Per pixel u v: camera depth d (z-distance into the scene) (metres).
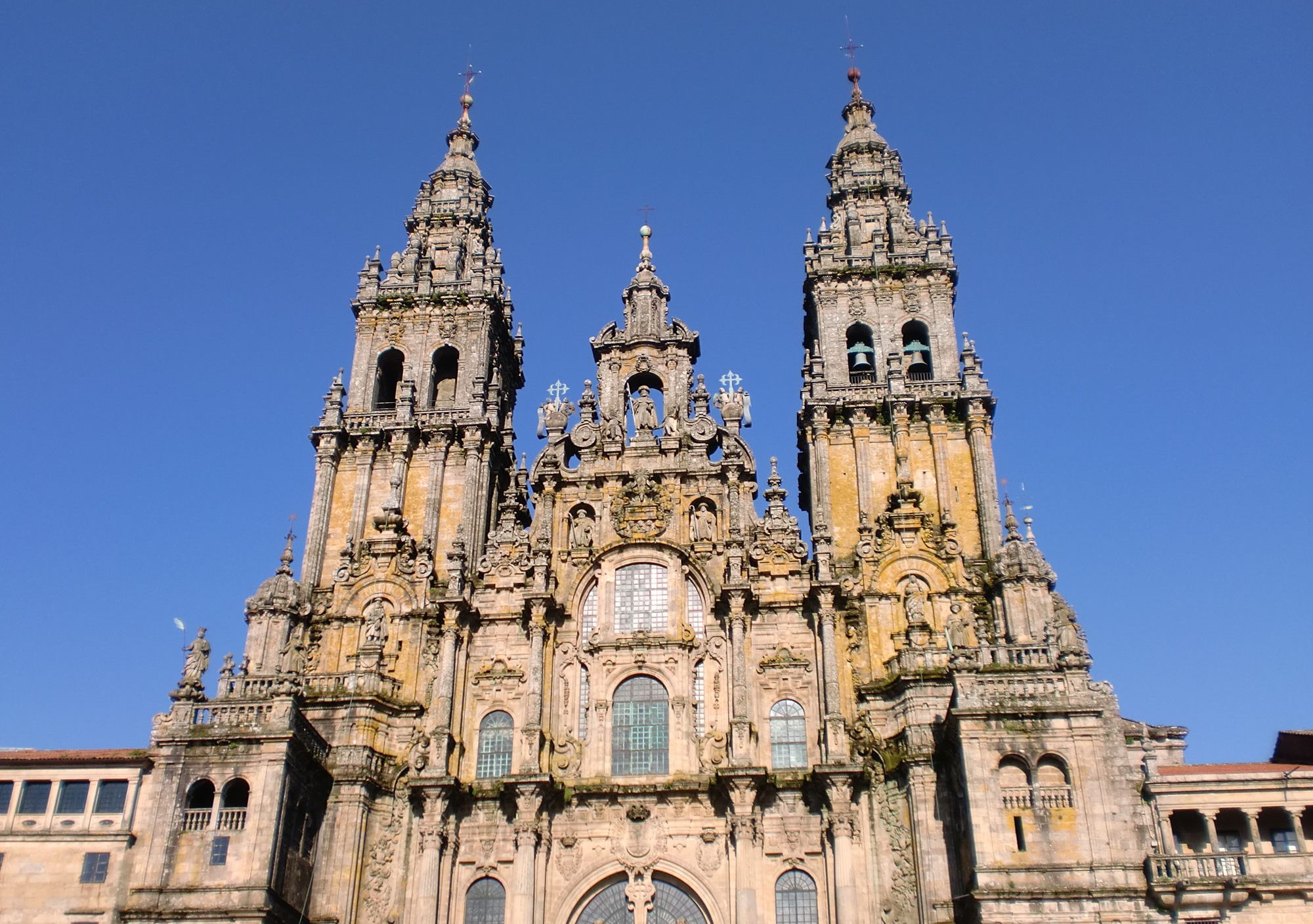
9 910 46.97
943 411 61.53
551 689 56.56
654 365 65.06
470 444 63.50
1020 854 44.25
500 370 72.12
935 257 67.19
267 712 49.25
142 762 49.66
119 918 46.56
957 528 58.34
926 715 51.81
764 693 55.25
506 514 61.28
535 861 51.56
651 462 61.81
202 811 47.28
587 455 62.34
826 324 65.94
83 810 49.03
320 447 63.72
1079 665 47.66
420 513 62.28
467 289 69.56
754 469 61.16
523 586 59.09
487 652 57.81
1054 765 46.00
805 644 56.19
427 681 56.84
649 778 53.88
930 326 65.25
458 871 52.50
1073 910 43.16
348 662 57.78
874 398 62.59
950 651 52.59
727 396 64.06
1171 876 43.06
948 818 49.06
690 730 54.75
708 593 57.59
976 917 44.28
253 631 57.34
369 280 70.31
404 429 63.75
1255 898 42.75
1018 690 47.59
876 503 59.69
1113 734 46.72
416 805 53.19
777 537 59.03
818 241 69.75
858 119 77.12
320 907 49.84
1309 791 45.72
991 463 59.94
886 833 50.59
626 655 56.69
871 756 52.22
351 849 51.12
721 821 52.44
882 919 49.16
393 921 50.78
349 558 60.19
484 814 53.41
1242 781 46.06
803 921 50.19
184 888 45.75
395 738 55.22
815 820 51.81
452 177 78.06
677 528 59.81
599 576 58.84
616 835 52.62
